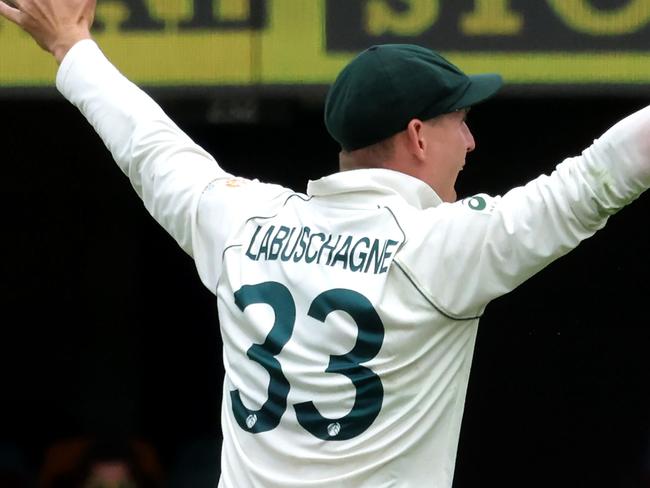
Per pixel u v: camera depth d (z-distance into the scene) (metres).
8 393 24.31
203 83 15.43
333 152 23.89
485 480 23.78
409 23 15.20
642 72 14.98
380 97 8.14
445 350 7.79
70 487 19.00
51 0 9.20
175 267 24.66
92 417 24.38
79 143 23.78
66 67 9.16
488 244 7.61
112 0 15.46
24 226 24.12
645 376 23.34
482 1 15.12
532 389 23.59
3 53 15.62
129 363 24.44
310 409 7.78
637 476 22.67
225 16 15.40
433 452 7.81
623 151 7.41
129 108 8.95
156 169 8.75
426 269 7.70
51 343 24.34
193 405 24.75
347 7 15.25
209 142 23.92
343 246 7.95
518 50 15.12
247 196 8.48
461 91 8.31
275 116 18.23
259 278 8.14
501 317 23.58
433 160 8.27
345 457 7.69
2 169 23.70
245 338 8.10
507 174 23.38
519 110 22.98
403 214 7.91
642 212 23.14
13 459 22.33
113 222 24.27
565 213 7.51
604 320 23.38
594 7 15.05
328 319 7.80
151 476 19.33
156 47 15.46
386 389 7.69
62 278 24.34
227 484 8.09
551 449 23.64
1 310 24.30
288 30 15.34
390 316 7.68
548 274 23.42
